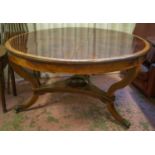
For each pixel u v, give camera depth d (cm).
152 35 251
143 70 232
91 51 167
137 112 214
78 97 240
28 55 155
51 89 207
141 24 260
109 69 157
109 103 194
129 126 192
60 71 157
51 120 200
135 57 158
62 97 239
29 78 199
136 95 246
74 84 211
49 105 224
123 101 234
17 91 249
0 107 218
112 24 271
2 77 199
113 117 201
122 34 230
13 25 250
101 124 196
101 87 261
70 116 207
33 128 190
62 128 190
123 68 162
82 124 196
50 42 193
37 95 209
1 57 188
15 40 196
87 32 237
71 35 222
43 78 283
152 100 236
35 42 192
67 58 151
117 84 185
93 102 230
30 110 215
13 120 199
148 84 230
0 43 243
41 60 151
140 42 195
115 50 170
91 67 154
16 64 183
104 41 199
